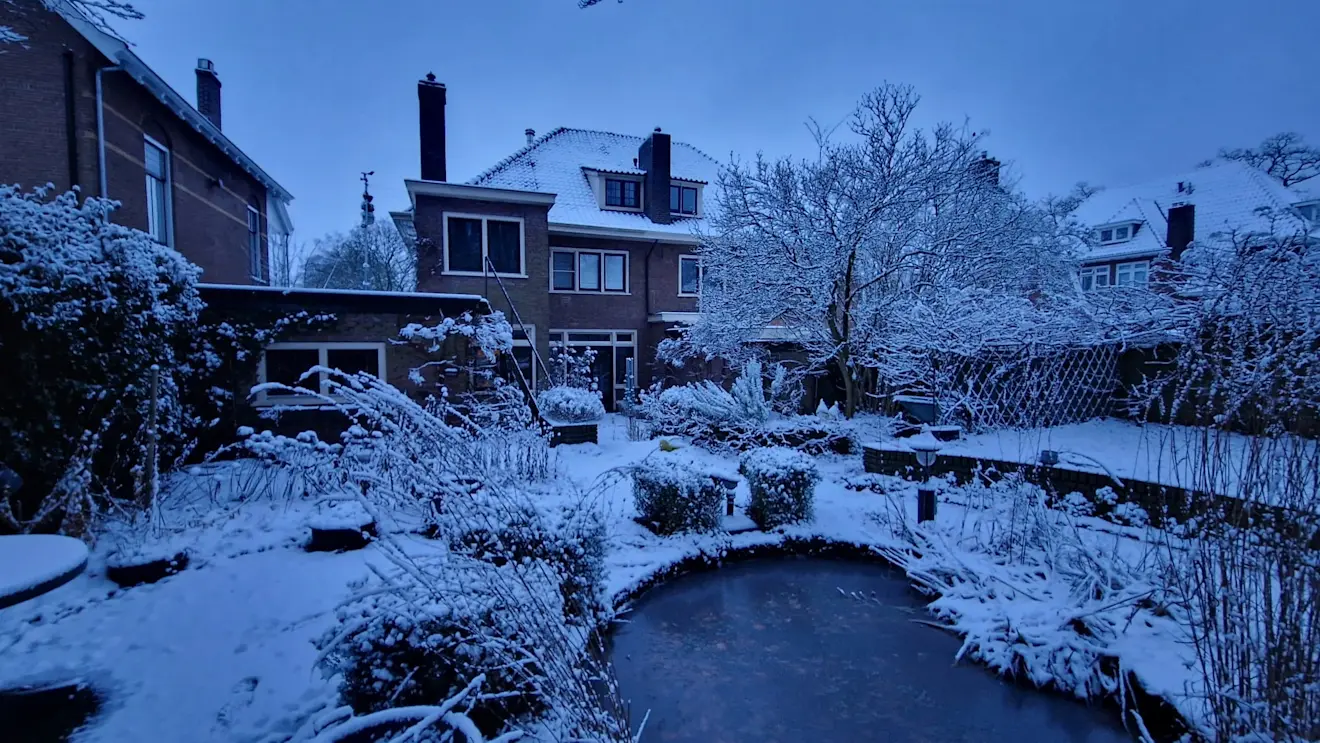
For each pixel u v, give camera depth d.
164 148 10.38
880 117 10.79
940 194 11.18
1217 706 2.84
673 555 5.69
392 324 9.89
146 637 3.91
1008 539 5.41
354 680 2.84
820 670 4.04
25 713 3.15
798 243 11.55
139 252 6.43
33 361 5.27
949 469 7.70
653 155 18.22
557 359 15.52
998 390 9.49
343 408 3.92
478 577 2.94
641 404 13.93
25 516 5.31
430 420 3.32
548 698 2.56
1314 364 3.04
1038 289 13.52
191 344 8.31
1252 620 2.96
